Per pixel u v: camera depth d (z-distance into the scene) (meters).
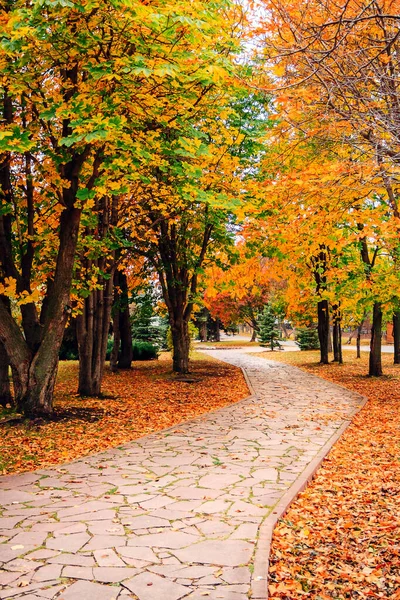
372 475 7.39
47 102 8.52
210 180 11.32
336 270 13.82
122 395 15.12
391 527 5.50
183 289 20.30
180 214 15.96
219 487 6.54
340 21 5.08
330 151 7.57
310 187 6.67
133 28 7.43
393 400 14.39
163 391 16.27
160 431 10.12
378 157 6.04
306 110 7.02
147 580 4.08
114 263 14.51
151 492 6.34
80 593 3.88
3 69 7.64
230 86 10.16
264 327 47.88
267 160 11.06
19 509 5.73
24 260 11.26
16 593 3.87
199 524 5.28
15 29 6.71
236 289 21.22
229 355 38.16
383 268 16.47
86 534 5.00
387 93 5.61
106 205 13.38
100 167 9.88
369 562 4.77
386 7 6.18
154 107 8.66
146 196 13.30
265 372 23.30
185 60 7.75
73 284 11.88
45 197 11.35
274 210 8.10
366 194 7.57
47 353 10.52
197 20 6.84
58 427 9.92
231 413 12.25
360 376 20.83
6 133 6.69
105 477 7.00
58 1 6.23
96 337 14.22
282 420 11.33
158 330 38.41
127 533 5.03
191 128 9.35
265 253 13.55
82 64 8.20
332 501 6.34
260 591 3.93
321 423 10.98
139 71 6.75
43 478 6.96
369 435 9.92
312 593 4.18
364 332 65.56
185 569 4.27
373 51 6.95
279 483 6.71
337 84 5.85
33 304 11.07
